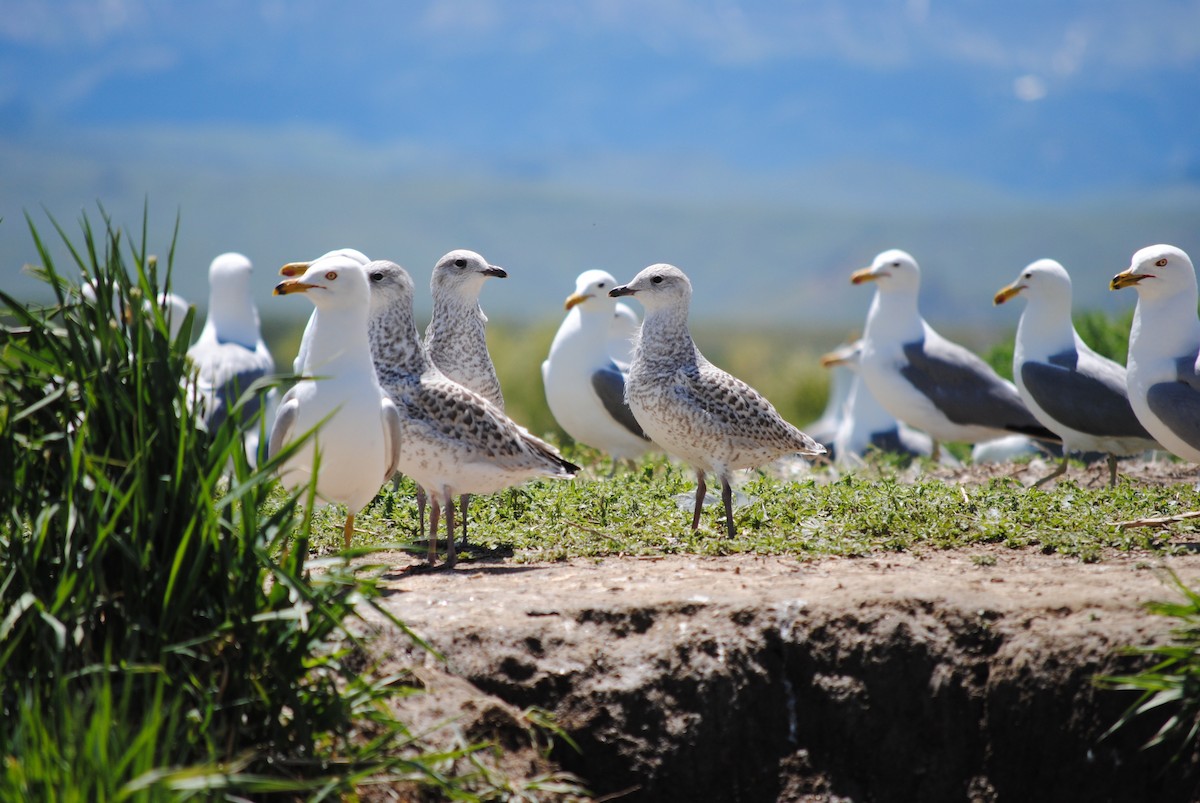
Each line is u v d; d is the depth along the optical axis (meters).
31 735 7.71
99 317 9.19
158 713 7.75
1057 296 18.31
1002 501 14.34
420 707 9.62
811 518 14.08
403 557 12.97
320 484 11.49
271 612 8.80
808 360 41.84
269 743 8.70
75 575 8.51
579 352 19.41
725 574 11.87
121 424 9.02
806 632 10.71
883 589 11.02
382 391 12.04
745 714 10.49
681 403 13.57
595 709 10.23
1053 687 10.08
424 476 12.28
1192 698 9.34
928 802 10.41
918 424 21.88
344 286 11.07
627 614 10.73
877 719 10.52
